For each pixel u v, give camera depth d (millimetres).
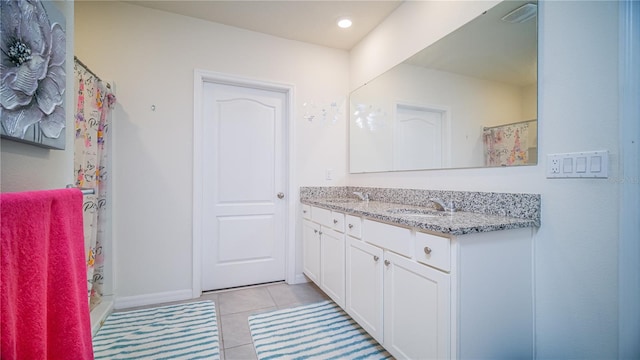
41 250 580
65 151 941
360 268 1675
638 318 966
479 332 1110
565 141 1151
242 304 2174
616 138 1003
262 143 2639
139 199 2139
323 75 2775
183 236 2266
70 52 964
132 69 2119
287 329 1790
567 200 1146
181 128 2260
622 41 980
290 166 2641
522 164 1305
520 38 1316
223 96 2506
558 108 1175
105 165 1966
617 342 1007
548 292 1204
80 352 654
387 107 2273
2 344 469
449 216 1381
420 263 1228
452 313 1066
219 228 2488
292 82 2648
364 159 2596
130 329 1771
